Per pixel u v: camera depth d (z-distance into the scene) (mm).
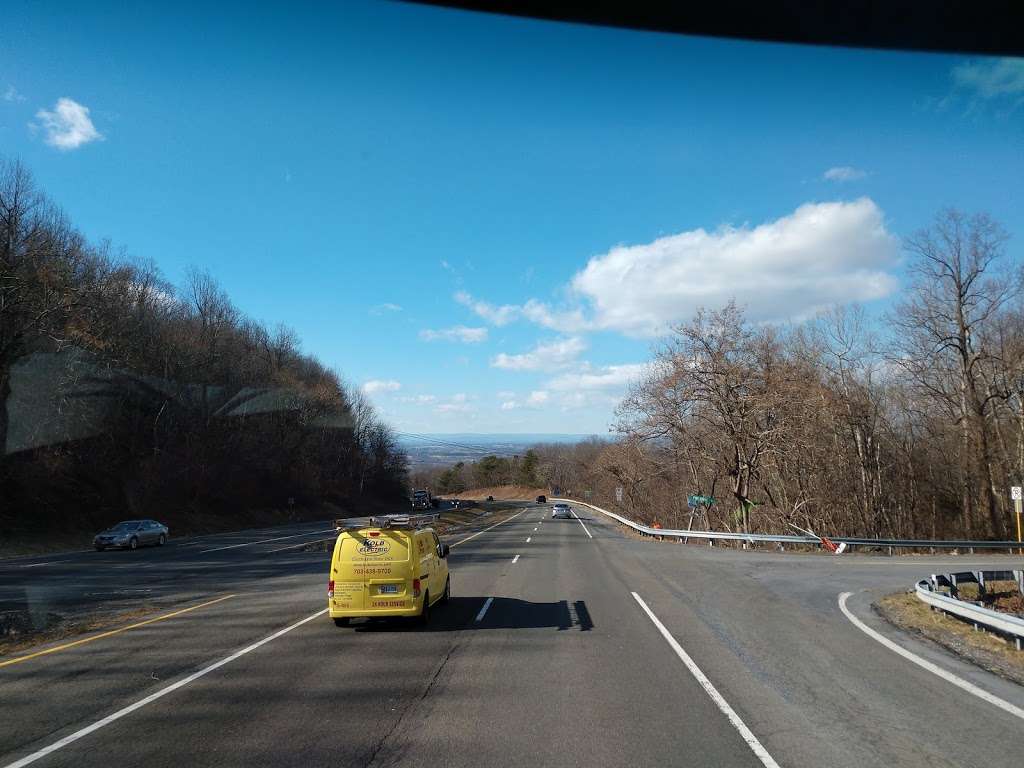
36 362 34438
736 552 28906
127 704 6973
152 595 15742
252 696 7207
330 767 5277
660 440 39406
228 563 24016
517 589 16062
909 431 44625
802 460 40406
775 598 14969
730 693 7336
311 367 80062
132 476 43281
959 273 40938
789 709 6770
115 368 40750
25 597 15531
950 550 33656
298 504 68875
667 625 11453
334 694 7266
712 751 5613
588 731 6090
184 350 50750
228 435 56938
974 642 10305
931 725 6301
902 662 8883
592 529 49031
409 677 7977
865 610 13383
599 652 9336
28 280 33344
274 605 13727
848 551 30844
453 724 6281
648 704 6914
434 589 12289
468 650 9445
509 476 169250
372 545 11078
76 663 8828
